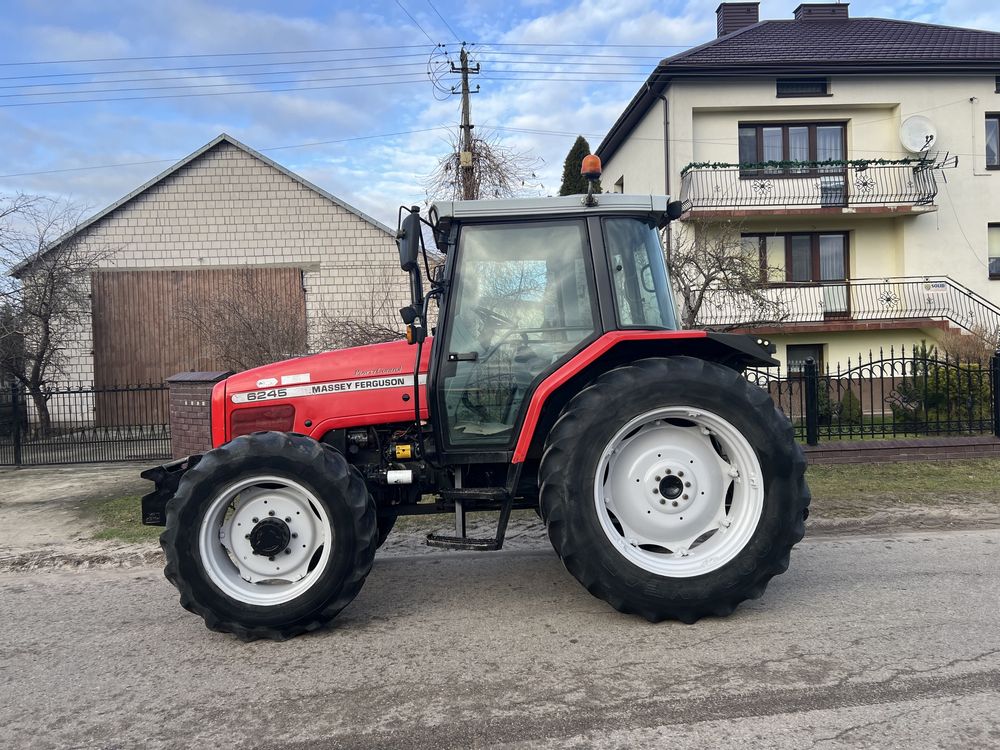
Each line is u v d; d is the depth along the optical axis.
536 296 4.02
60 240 14.37
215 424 4.28
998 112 15.88
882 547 5.12
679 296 12.67
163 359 15.26
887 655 3.20
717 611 3.66
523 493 4.13
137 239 15.37
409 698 2.94
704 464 3.84
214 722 2.80
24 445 10.43
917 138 15.57
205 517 3.59
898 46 16.36
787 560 3.68
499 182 14.97
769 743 2.51
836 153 16.14
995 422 8.43
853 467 7.88
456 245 4.04
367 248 15.88
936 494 6.60
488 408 4.00
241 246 15.64
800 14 19.06
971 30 17.64
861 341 15.93
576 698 2.88
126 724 2.81
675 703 2.81
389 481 4.08
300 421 4.21
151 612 4.21
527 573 4.71
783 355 16.09
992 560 4.73
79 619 4.13
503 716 2.76
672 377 3.67
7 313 13.44
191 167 15.48
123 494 7.84
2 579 5.12
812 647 3.31
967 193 15.92
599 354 3.80
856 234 16.17
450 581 4.58
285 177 15.68
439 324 4.03
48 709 2.97
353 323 11.45
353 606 4.14
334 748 2.58
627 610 3.66
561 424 3.68
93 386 14.14
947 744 2.47
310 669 3.27
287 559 3.72
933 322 15.40
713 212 15.17
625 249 4.06
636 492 3.82
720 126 15.83
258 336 13.27
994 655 3.18
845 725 2.61
